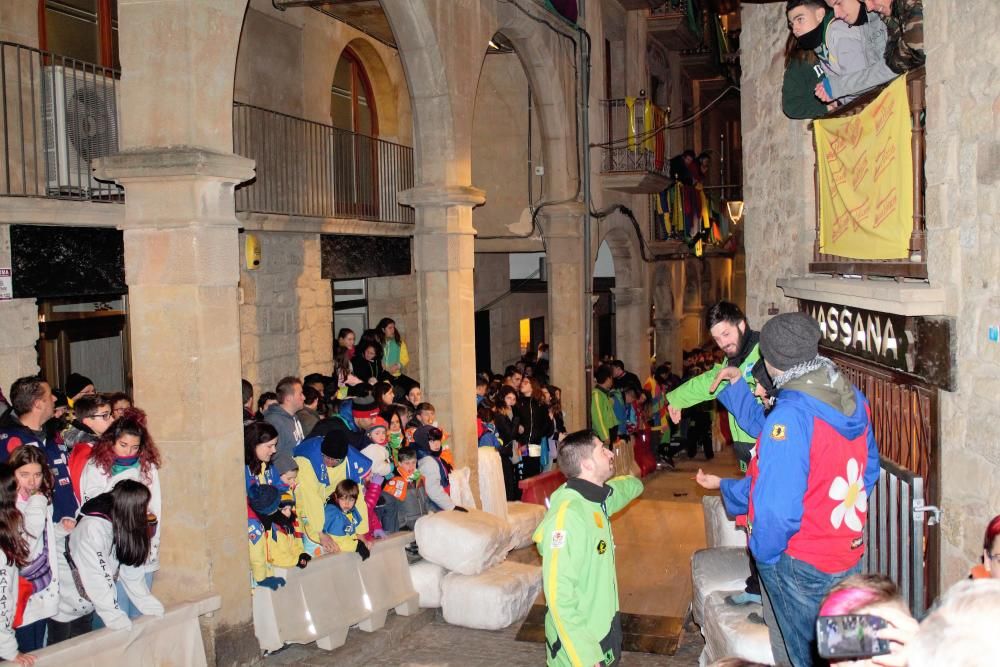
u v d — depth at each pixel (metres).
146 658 5.39
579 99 14.27
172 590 6.00
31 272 7.38
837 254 6.33
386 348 12.15
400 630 7.16
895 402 5.33
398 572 7.43
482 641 7.14
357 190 12.72
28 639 5.04
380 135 13.38
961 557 4.43
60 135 7.62
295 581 6.54
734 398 4.77
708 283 25.92
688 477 14.77
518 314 18.58
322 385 9.16
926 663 1.65
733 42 24.14
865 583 2.02
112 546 5.20
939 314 4.59
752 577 5.02
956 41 4.40
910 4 4.83
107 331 9.37
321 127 11.48
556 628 4.10
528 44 12.44
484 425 10.38
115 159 5.88
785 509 3.36
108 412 6.25
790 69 6.65
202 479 5.93
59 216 7.44
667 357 21.22
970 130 4.29
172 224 5.89
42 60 7.59
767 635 4.67
